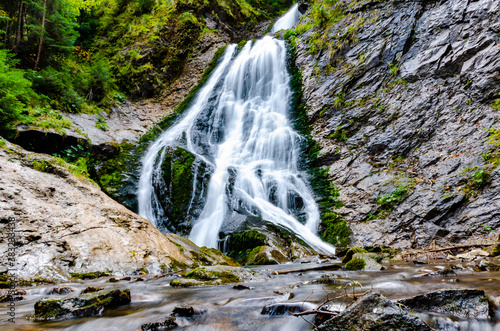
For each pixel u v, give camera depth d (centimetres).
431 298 263
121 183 1158
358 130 1219
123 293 351
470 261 614
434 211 848
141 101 1784
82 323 283
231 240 957
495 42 1070
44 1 1370
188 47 2044
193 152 1328
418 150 1041
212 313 307
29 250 518
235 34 2319
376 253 762
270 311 297
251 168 1280
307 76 1511
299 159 1262
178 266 640
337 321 221
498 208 764
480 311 246
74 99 1360
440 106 1083
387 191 979
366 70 1341
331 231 977
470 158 903
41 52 1392
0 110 960
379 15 1454
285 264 762
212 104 1633
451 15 1229
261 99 1608
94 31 2164
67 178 721
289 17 2262
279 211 1098
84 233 598
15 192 595
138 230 688
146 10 2216
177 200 1151
